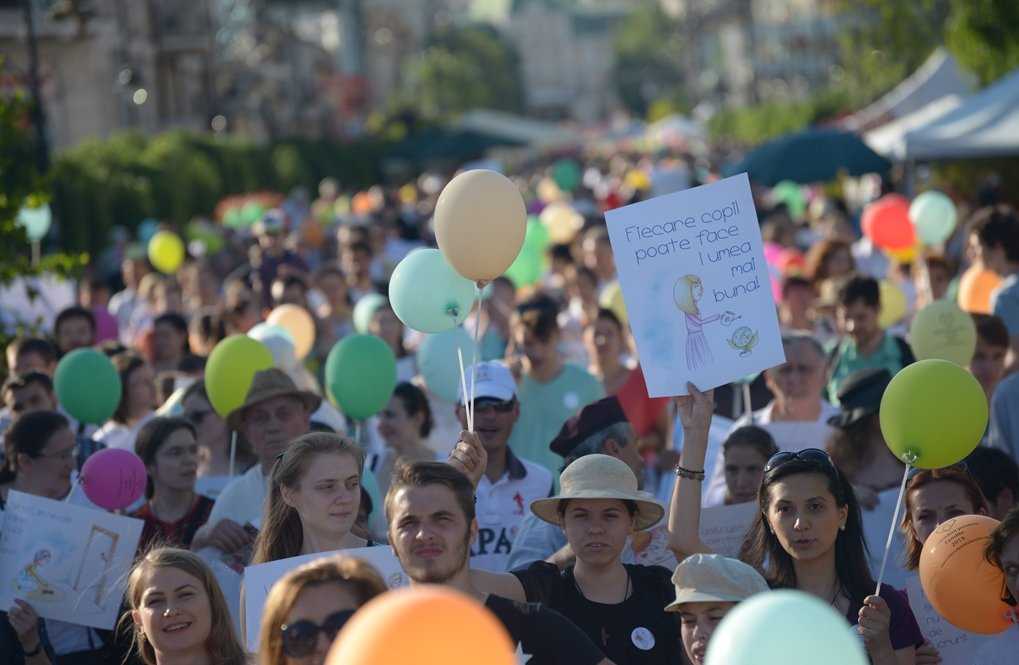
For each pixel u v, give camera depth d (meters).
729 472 17.19
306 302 30.77
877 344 22.75
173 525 18.25
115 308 41.06
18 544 16.05
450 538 11.70
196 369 25.69
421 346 23.55
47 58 98.25
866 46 96.94
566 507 13.66
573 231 49.62
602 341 24.09
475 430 18.11
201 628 12.75
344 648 7.07
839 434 17.94
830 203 52.66
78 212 61.12
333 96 173.00
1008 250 24.92
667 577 13.72
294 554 14.20
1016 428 18.86
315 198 122.94
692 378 14.60
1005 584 12.69
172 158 80.81
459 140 132.62
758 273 14.63
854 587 13.53
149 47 117.44
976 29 59.06
